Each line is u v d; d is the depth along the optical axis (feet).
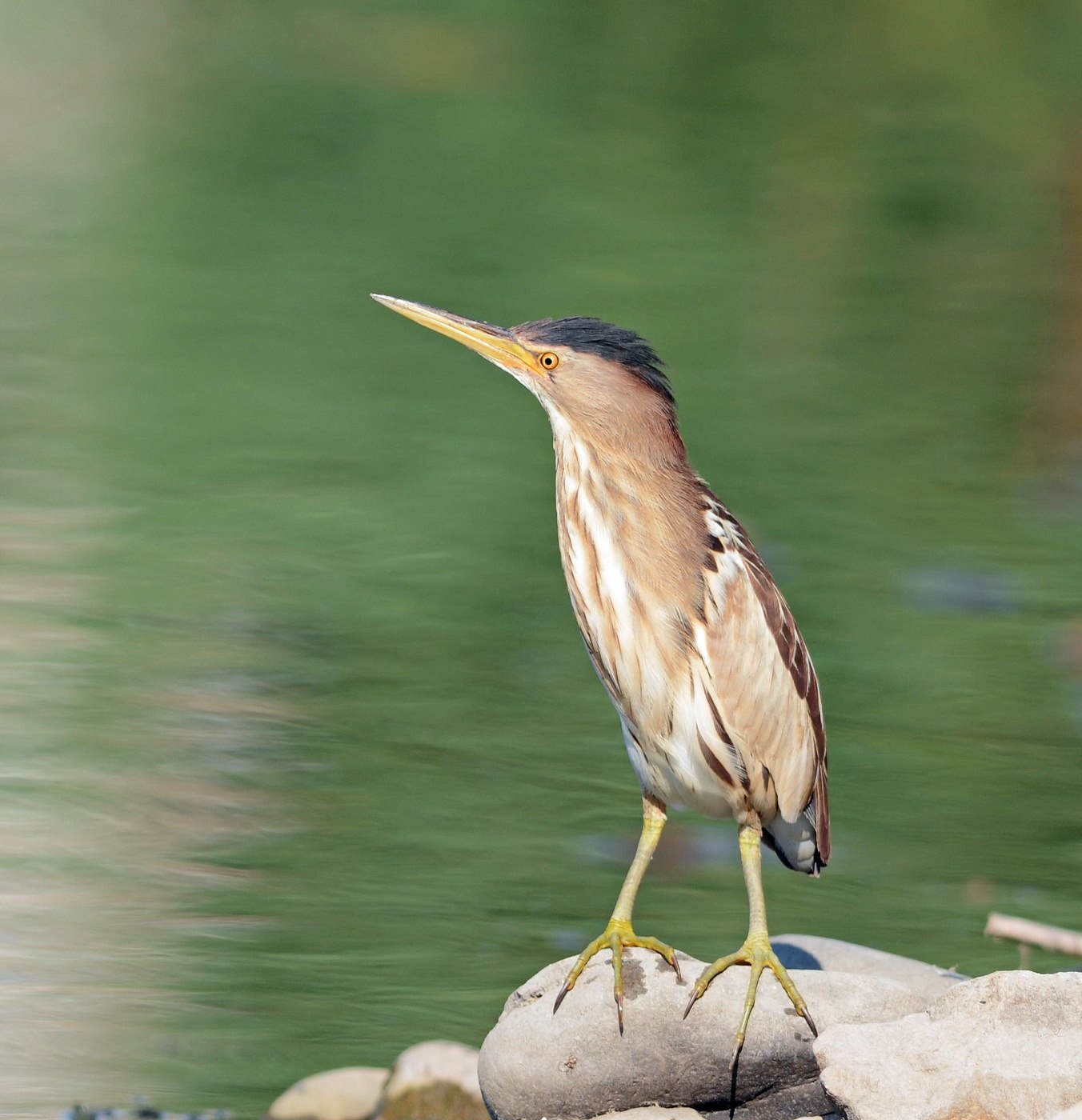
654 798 23.61
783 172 93.25
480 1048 24.88
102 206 84.64
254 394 59.47
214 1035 25.64
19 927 27.96
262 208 85.05
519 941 28.22
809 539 47.42
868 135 100.63
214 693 37.27
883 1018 21.63
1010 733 36.45
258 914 28.86
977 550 47.19
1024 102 111.55
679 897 30.04
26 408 56.44
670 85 113.39
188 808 32.35
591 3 138.41
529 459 54.13
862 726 36.68
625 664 23.35
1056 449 56.13
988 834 32.27
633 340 23.77
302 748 34.94
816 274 75.25
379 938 28.22
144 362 62.44
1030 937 26.61
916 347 66.59
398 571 44.86
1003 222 84.74
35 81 111.96
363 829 31.78
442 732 35.99
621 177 91.30
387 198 87.56
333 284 72.79
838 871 30.99
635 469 23.34
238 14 135.33
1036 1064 19.22
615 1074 21.58
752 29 131.34
